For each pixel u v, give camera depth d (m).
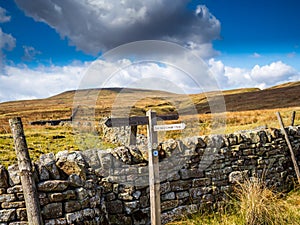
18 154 3.68
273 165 7.10
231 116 21.19
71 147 8.34
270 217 4.78
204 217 5.52
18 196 3.94
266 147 6.98
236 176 6.34
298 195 6.70
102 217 4.58
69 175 4.32
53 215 4.02
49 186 4.04
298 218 4.92
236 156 6.48
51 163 4.24
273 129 7.42
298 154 7.84
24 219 3.92
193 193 5.79
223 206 5.97
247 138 6.71
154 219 4.55
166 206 5.45
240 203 5.55
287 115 19.06
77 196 4.26
